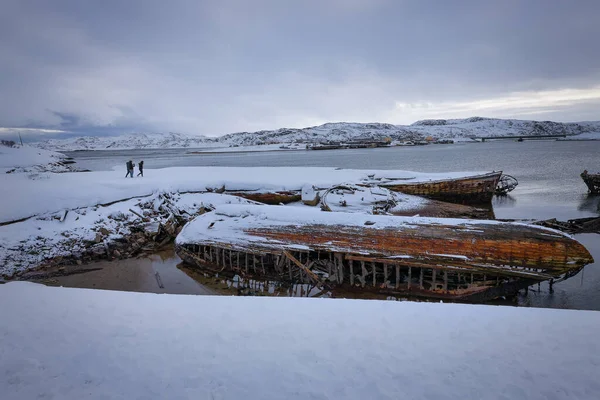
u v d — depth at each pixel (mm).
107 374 5309
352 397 4820
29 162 50219
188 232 16281
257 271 14461
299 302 7910
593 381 5059
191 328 6637
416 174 29594
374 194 23109
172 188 24094
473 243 12234
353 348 5922
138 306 7715
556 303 11922
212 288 13773
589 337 6184
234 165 70750
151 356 5734
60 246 16750
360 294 12930
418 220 13719
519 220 21047
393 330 6500
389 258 12500
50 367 5465
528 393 4871
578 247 11570
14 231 16812
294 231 14336
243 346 6000
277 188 25062
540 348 5871
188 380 5156
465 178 26891
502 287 12023
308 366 5453
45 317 7082
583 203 27406
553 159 71312
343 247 13164
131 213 20312
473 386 5012
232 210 16609
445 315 7129
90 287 13852
